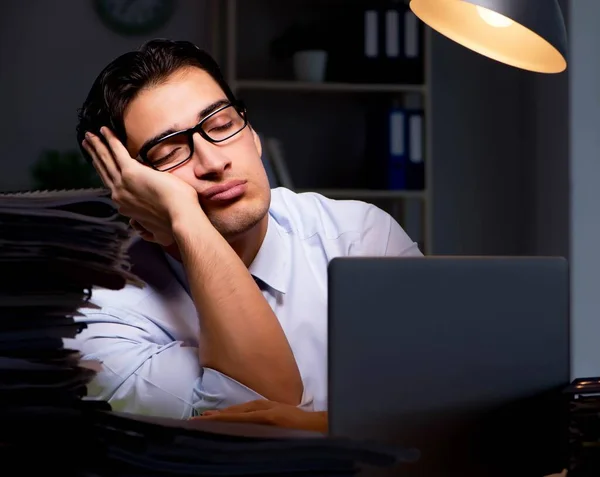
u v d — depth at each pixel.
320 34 3.87
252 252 1.38
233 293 1.16
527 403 0.83
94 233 1.06
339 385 0.79
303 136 4.11
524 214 4.23
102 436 0.70
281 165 3.66
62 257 0.99
